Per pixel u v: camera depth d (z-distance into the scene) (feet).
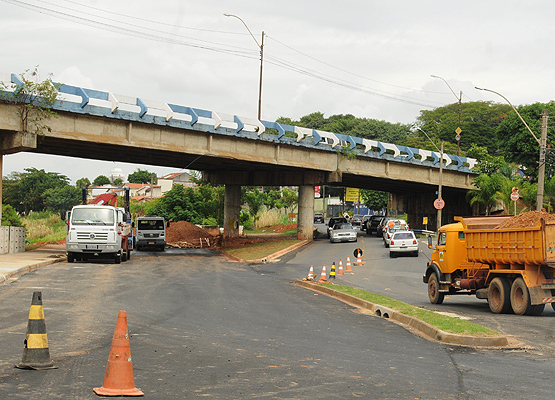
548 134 199.52
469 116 422.41
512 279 54.60
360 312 52.70
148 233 157.99
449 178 206.49
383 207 325.01
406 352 34.24
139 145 122.52
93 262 102.01
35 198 350.43
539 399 24.08
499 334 38.24
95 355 29.68
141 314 45.29
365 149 178.50
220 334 37.86
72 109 110.73
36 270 81.15
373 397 23.81
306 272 102.01
